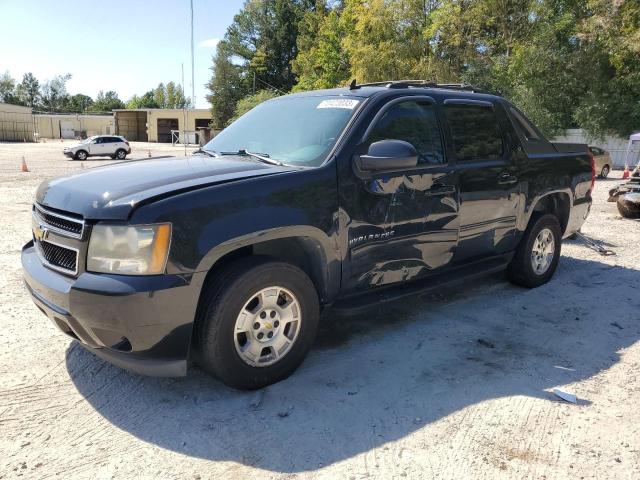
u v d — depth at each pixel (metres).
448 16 29.80
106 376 3.53
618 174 24.19
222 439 2.87
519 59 29.83
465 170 4.39
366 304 3.83
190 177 3.23
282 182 3.31
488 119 4.80
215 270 3.19
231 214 3.08
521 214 5.07
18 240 7.37
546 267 5.59
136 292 2.81
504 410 3.20
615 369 3.77
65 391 3.34
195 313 3.05
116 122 76.56
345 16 39.78
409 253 4.07
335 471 2.63
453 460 2.72
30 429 2.93
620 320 4.72
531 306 5.02
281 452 2.77
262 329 3.29
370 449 2.81
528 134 5.32
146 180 3.21
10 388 3.36
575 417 3.13
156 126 72.06
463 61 31.03
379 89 4.16
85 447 2.79
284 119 4.25
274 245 3.60
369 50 31.45
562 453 2.79
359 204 3.66
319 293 3.67
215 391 3.35
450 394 3.38
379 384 3.48
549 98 30.59
